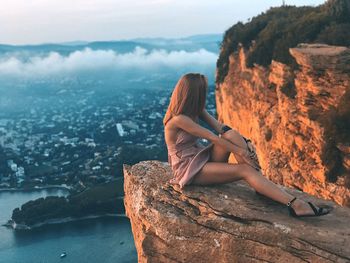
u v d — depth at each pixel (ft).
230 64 177.27
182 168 26.13
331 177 85.40
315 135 92.79
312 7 167.73
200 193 25.79
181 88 25.49
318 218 24.53
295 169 98.07
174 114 25.93
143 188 27.73
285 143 104.68
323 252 21.95
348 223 24.06
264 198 25.59
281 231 23.03
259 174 24.90
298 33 122.21
